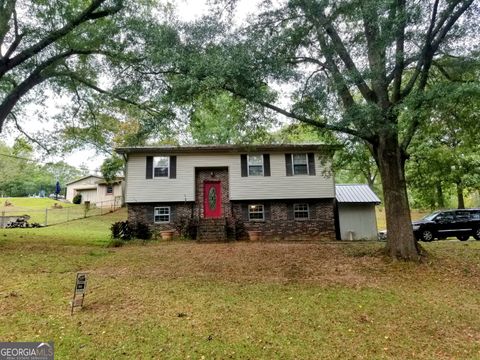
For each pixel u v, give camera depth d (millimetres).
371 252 9875
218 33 7754
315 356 3691
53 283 6445
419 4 7055
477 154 16031
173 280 7020
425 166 14336
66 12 9914
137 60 10352
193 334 4219
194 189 16922
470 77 8281
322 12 8062
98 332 4203
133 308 5160
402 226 8820
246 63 7156
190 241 15211
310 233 16891
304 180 17234
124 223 15711
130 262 8992
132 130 19188
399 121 7980
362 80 8047
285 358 3629
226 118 15742
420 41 8203
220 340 4059
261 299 5762
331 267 8492
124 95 11516
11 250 9547
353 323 4727
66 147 14688
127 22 10102
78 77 12000
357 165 20266
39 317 4656
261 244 13328
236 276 7531
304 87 8547
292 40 8406
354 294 6160
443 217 15461
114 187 33125
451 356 3766
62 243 11898
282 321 4738
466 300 5930
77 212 29266
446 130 10445
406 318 4969
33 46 9953
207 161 17281
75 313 4867
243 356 3656
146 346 3854
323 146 11602
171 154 17203
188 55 7684
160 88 10539
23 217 24375
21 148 15086
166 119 9836
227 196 17297
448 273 7816
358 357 3695
